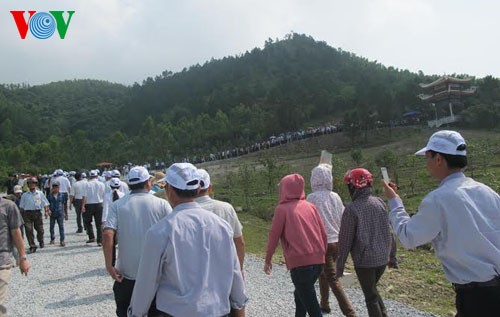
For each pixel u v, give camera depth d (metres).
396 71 131.50
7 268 4.96
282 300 7.01
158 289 2.86
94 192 12.45
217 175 43.19
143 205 4.74
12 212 5.14
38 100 161.88
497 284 2.87
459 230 2.93
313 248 4.94
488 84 70.62
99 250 11.80
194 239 2.89
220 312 2.86
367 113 64.69
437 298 7.09
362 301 6.76
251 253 11.35
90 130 138.88
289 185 5.23
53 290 8.07
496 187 19.70
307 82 116.31
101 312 6.72
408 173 29.69
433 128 64.44
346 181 5.15
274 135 82.38
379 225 4.89
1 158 70.94
